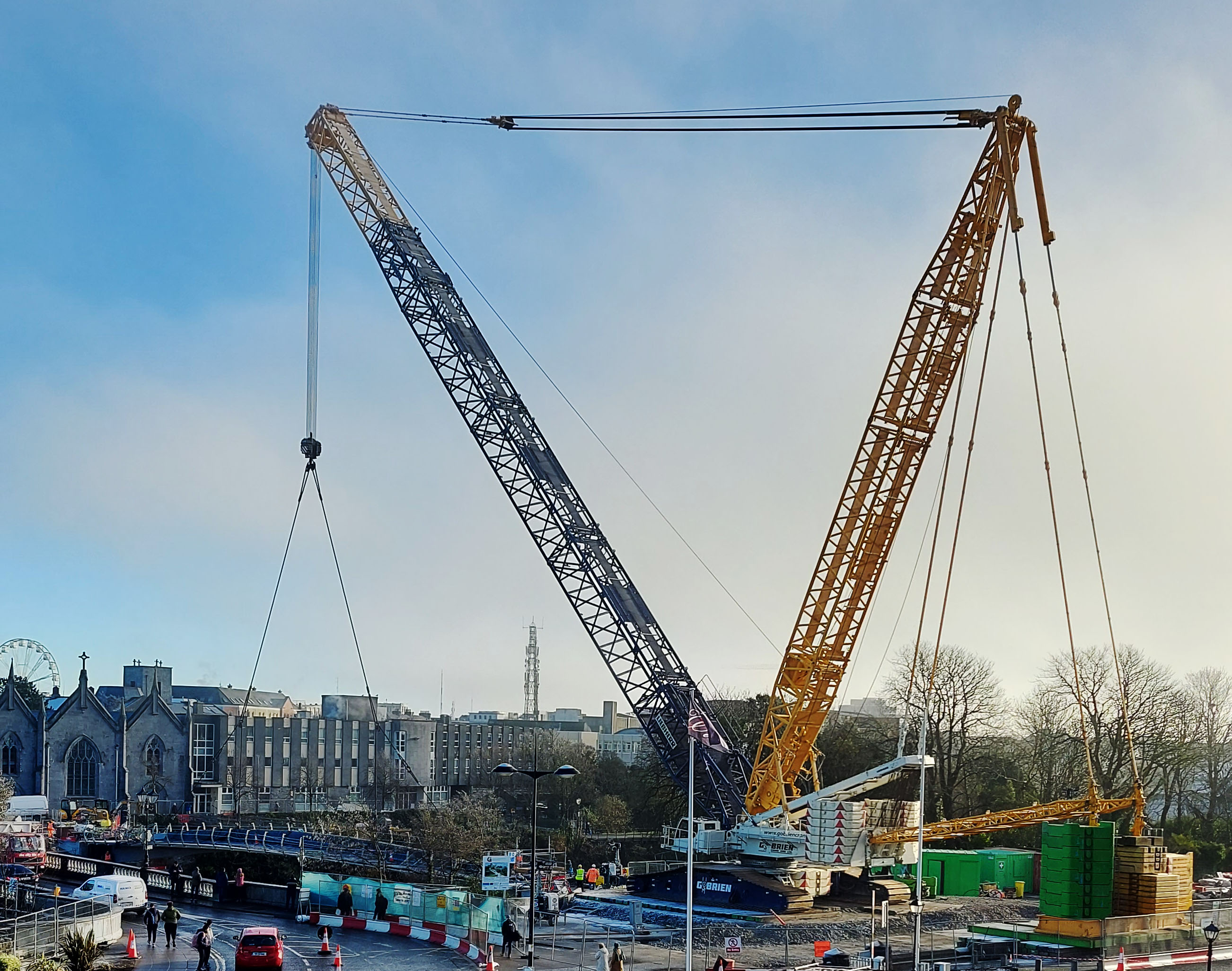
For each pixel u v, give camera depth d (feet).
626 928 241.35
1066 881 208.03
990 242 260.42
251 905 257.75
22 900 234.38
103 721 627.46
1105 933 198.80
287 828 477.77
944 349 265.75
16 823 354.13
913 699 403.54
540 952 209.05
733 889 263.29
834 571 277.23
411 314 341.41
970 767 408.26
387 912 234.38
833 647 278.67
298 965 187.83
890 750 418.92
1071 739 399.85
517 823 579.48
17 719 606.14
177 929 223.30
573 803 588.50
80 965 166.50
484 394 335.88
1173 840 362.74
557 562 328.70
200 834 385.91
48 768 609.42
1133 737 382.83
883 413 270.87
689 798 164.86
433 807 552.82
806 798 277.64
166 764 644.69
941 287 264.72
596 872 315.78
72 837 399.65
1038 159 243.60
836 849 262.88
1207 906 231.30
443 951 206.39
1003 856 304.71
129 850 350.02
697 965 197.77
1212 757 410.11
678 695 321.11
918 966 181.57
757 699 433.89
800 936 230.07
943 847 382.63
